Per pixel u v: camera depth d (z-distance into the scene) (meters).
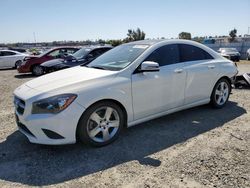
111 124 3.98
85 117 3.65
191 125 4.74
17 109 3.79
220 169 3.21
